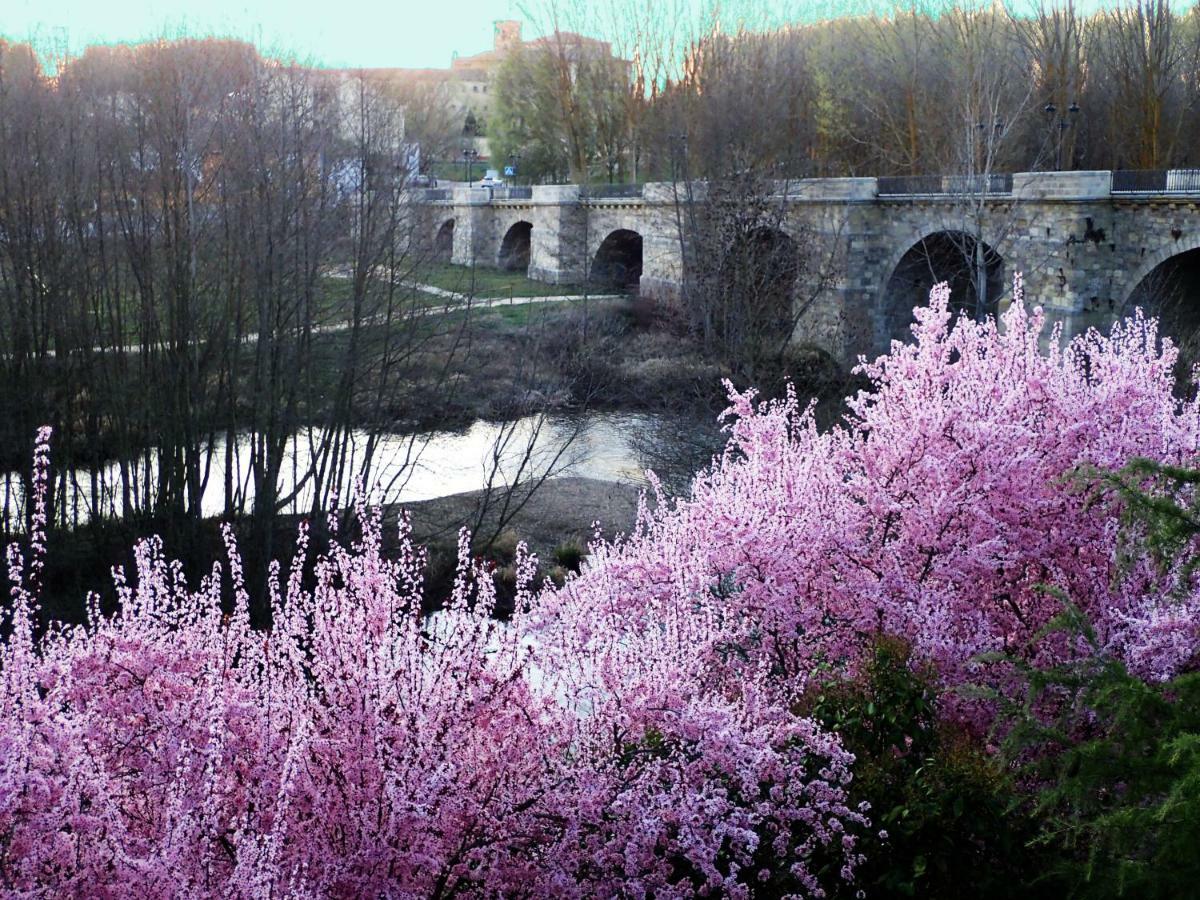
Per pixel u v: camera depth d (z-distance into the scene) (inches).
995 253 1875.0
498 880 285.6
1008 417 424.5
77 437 1232.8
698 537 408.8
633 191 2527.1
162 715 287.1
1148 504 327.0
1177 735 278.8
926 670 352.8
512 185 3447.3
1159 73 2037.4
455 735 292.7
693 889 300.2
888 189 1910.7
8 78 1253.7
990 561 393.1
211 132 1186.6
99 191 1147.9
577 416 1489.9
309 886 260.7
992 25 2433.6
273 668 301.9
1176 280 1558.8
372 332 1311.5
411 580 333.7
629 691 307.1
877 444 438.3
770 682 383.6
